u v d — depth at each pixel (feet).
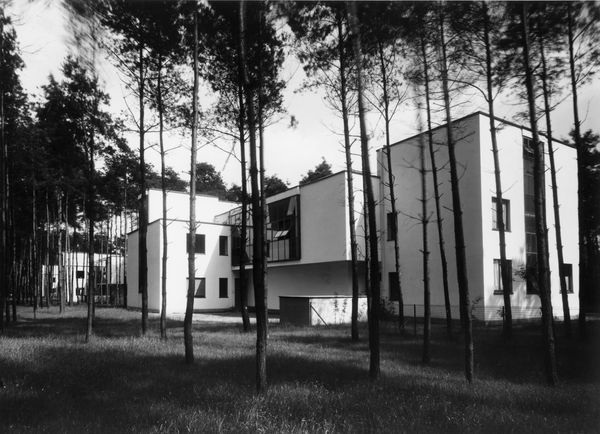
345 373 30.58
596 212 57.77
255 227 26.21
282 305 77.30
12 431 17.56
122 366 32.04
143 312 53.42
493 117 49.24
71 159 66.74
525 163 80.12
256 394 23.86
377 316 29.09
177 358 36.06
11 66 42.24
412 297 81.41
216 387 25.44
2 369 29.66
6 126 66.80
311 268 103.86
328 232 89.66
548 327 29.63
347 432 17.92
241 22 28.09
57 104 50.62
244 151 52.44
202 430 17.75
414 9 36.42
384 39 39.40
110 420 19.20
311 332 59.98
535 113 31.53
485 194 72.64
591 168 57.72
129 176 115.24
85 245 196.34
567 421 19.89
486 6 36.40
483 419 19.85
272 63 41.75
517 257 76.43
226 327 67.05
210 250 121.19
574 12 37.11
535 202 31.04
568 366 35.78
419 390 25.54
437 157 78.38
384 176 87.97
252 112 27.48
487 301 70.85
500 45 38.58
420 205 80.74
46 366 31.09
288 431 17.62
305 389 25.31
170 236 114.42
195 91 40.78
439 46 37.14
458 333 58.49
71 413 20.24
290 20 39.42
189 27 45.55
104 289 193.77
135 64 49.75
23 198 110.01
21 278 154.30
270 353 39.14
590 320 74.33
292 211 99.66
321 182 92.02
